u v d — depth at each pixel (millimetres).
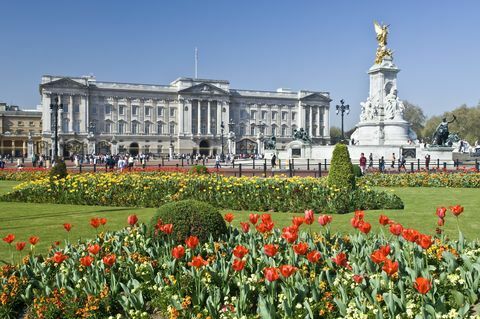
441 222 9438
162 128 144750
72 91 132250
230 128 135750
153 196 20781
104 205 21234
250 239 9367
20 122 150125
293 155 63562
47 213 18734
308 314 6398
